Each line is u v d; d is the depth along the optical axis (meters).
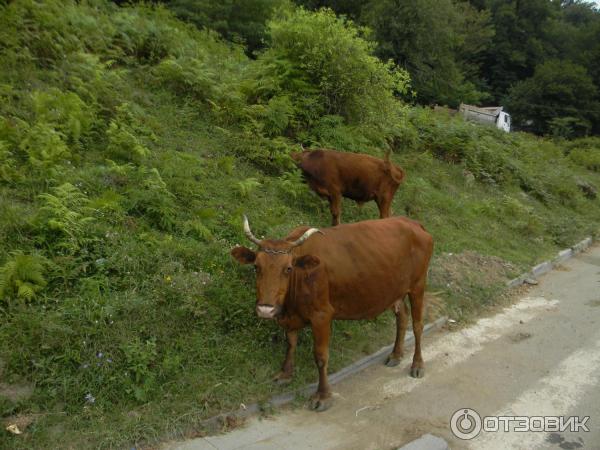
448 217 11.55
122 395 4.83
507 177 15.78
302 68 11.12
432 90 32.53
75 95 8.06
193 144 9.25
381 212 8.67
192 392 5.04
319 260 4.77
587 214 16.50
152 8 16.62
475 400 5.73
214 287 6.03
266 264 4.68
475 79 54.78
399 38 29.06
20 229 5.79
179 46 12.20
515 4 60.72
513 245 11.47
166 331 5.43
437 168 14.20
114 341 5.11
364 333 6.81
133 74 10.69
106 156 7.80
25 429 4.30
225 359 5.51
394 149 13.63
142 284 5.73
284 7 19.08
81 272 5.62
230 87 10.91
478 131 18.27
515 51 58.88
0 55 8.75
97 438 4.38
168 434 4.60
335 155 8.34
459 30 47.59
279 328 6.09
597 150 28.55
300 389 5.51
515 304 8.88
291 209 8.71
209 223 7.18
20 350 4.73
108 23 11.30
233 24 19.41
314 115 10.83
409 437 4.99
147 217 6.81
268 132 10.29
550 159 21.39
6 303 5.08
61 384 4.70
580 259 12.21
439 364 6.55
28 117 7.73
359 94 11.18
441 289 8.52
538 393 5.93
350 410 5.40
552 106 45.06
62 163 7.16
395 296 5.84
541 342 7.36
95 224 6.20
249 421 5.02
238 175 8.90
